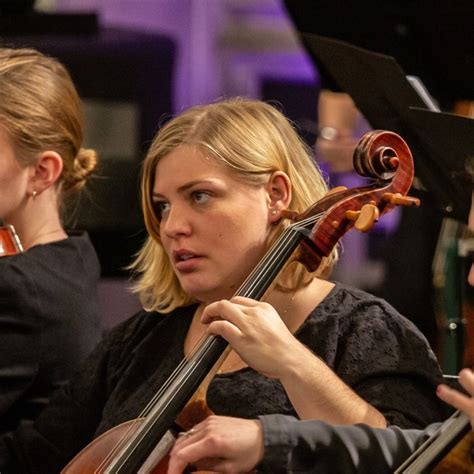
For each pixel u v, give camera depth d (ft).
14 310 22.04
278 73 51.29
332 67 22.02
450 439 15.17
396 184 18.22
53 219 23.57
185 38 51.60
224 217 18.35
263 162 18.61
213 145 18.49
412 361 18.26
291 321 18.85
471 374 14.55
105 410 19.93
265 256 17.71
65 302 22.62
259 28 51.52
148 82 39.60
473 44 27.40
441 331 31.86
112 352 20.72
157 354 19.99
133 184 36.81
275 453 15.49
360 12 29.12
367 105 22.11
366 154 18.11
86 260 23.61
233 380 18.49
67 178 23.65
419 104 21.26
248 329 16.49
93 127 38.37
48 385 22.59
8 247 22.65
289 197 18.83
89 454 18.31
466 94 28.68
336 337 18.57
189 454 15.52
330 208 17.78
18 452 21.31
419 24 27.94
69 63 39.22
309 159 19.53
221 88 51.72
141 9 51.08
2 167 22.59
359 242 45.42
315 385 16.52
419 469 15.17
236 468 15.52
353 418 16.65
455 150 20.17
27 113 22.75
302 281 18.86
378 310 18.84
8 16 37.60
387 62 21.09
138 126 39.09
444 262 31.17
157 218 19.49
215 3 51.55
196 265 18.47
